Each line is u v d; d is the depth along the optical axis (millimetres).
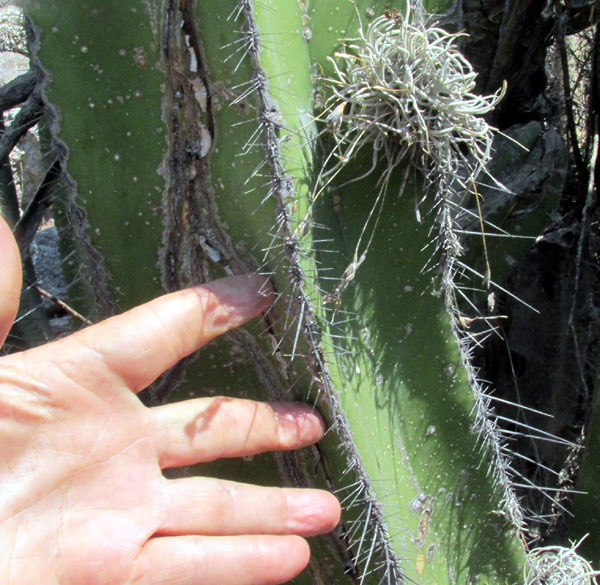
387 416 345
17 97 410
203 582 304
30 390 291
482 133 314
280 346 333
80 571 294
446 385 356
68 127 332
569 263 497
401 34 301
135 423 306
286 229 297
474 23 418
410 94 302
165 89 317
